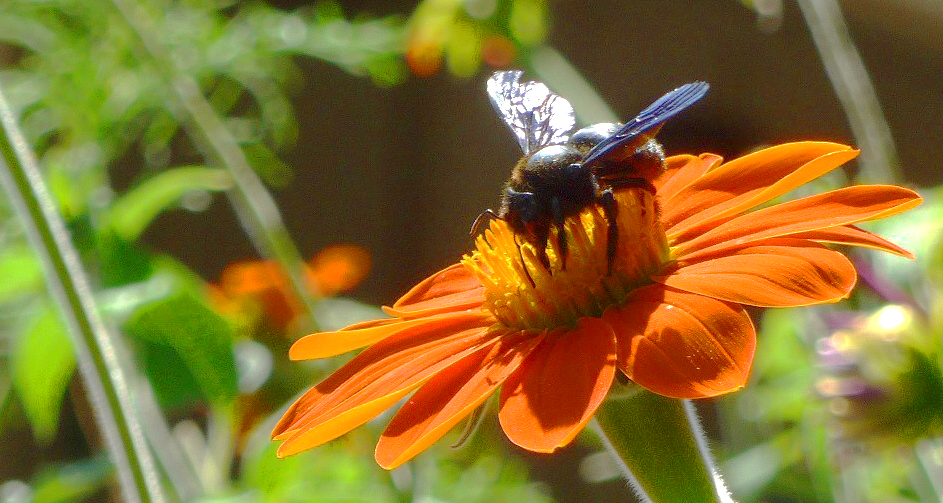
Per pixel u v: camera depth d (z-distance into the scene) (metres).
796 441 0.49
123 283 0.46
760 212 0.38
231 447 0.50
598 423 0.37
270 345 0.50
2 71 0.60
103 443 0.47
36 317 0.45
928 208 0.46
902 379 0.43
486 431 0.54
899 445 0.44
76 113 0.55
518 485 0.54
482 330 0.38
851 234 0.37
